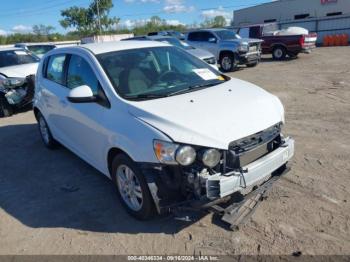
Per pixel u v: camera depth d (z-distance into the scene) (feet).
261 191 11.64
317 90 30.40
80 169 16.88
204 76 13.93
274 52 60.80
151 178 10.49
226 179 9.75
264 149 11.12
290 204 12.12
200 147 9.86
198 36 53.98
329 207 11.84
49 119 18.19
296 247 10.07
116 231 11.58
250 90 12.76
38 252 10.94
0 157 19.62
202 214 11.90
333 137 18.26
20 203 14.12
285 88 32.48
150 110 10.76
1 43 185.47
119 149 11.62
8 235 12.00
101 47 14.43
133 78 12.75
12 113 30.27
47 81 17.94
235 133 10.23
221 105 11.10
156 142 10.04
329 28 99.45
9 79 28.81
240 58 49.14
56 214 13.00
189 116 10.37
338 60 53.21
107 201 13.55
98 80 12.81
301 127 20.30
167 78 13.32
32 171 17.21
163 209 10.66
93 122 12.88
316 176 14.01
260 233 10.77
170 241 10.83
